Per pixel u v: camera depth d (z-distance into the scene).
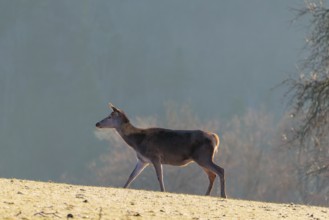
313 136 110.38
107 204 47.31
